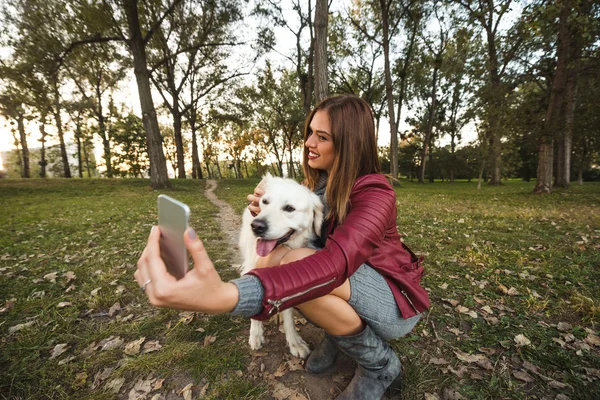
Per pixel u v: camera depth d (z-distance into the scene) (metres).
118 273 3.14
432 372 1.64
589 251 3.70
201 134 37.31
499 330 2.04
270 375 1.65
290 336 1.86
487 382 1.57
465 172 33.81
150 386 1.58
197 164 27.09
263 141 39.22
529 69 12.40
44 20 10.62
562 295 2.57
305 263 0.90
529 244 4.11
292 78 26.78
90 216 7.01
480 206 8.59
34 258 3.74
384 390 1.40
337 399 1.42
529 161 35.06
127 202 9.97
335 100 1.49
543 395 1.48
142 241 4.54
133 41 12.96
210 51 19.27
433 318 2.22
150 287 0.69
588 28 7.19
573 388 1.52
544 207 8.02
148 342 1.95
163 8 13.73
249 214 2.31
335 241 0.98
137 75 13.46
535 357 1.76
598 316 2.15
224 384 1.56
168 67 20.88
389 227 1.34
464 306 2.41
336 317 1.18
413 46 22.05
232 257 3.81
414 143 39.72
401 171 42.12
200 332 2.03
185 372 1.67
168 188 14.63
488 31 14.45
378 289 1.26
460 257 3.60
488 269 3.17
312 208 1.94
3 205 9.24
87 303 2.47
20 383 1.58
